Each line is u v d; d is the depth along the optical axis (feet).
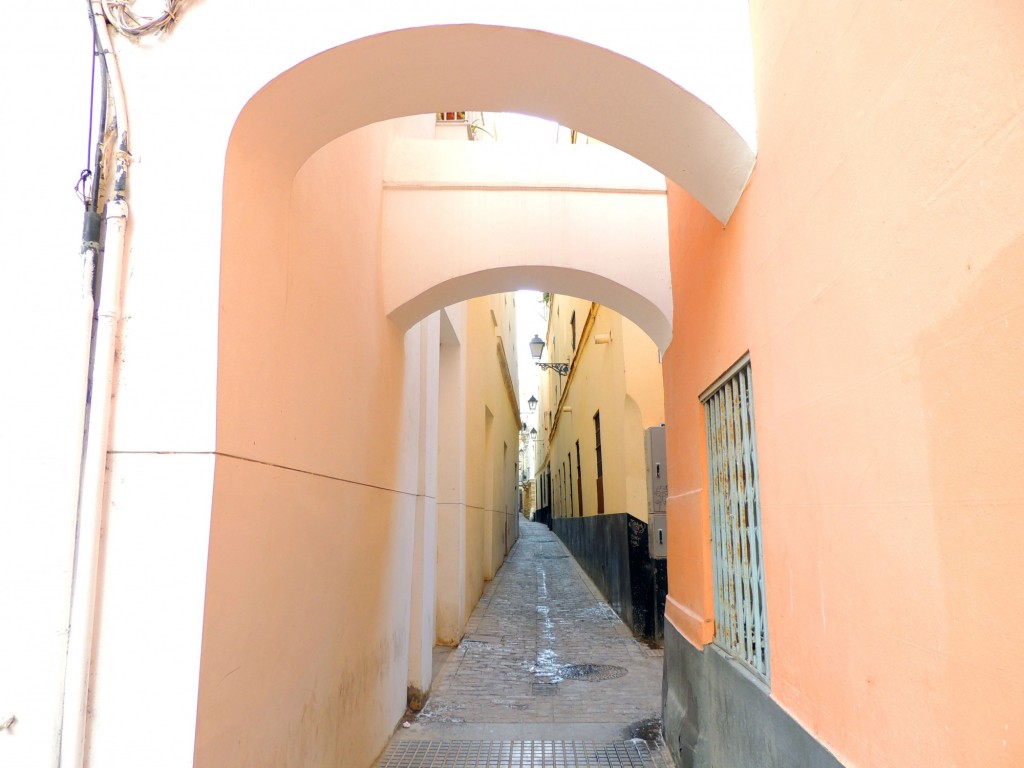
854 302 6.31
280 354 9.62
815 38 7.12
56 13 8.44
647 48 9.15
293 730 10.06
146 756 7.14
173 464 7.63
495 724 17.92
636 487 29.37
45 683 7.13
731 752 10.84
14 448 7.50
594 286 17.84
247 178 8.74
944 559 4.90
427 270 16.51
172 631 7.34
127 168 8.16
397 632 17.40
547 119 10.89
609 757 15.61
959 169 4.64
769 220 8.70
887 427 5.73
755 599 9.96
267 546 9.12
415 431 19.74
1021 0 3.97
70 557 7.33
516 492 81.10
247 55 8.47
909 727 5.42
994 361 4.31
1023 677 4.03
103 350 7.70
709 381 12.30
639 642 27.61
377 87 9.50
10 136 8.13
